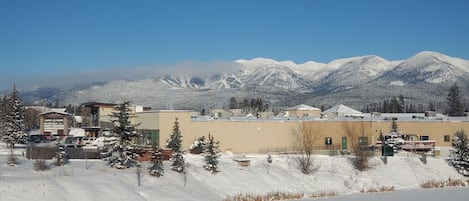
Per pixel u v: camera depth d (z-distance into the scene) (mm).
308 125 67750
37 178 36156
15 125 73938
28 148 47062
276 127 66250
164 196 39125
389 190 50875
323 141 68500
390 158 59375
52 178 37000
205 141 61938
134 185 39844
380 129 72500
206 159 48562
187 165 47156
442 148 73438
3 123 80688
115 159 43750
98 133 83062
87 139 71312
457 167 58500
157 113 62188
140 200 37438
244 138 64938
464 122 76750
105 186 37688
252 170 50406
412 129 75312
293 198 45219
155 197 38656
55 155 44906
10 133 73062
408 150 67875
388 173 56156
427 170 57812
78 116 132750
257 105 181625
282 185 48781
